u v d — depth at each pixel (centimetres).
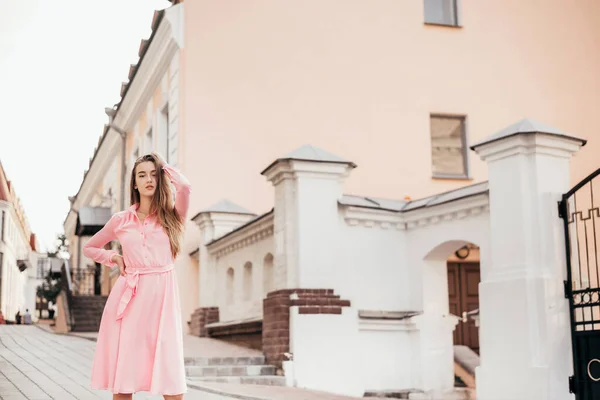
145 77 2019
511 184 936
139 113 2225
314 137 1755
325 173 1127
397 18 1877
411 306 1165
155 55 1873
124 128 2452
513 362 902
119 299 426
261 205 1686
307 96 1766
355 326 1092
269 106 1733
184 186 443
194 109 1678
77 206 3828
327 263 1104
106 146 2769
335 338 1077
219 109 1695
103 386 421
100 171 3028
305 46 1784
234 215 1547
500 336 923
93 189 3356
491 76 1936
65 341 1439
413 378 1120
